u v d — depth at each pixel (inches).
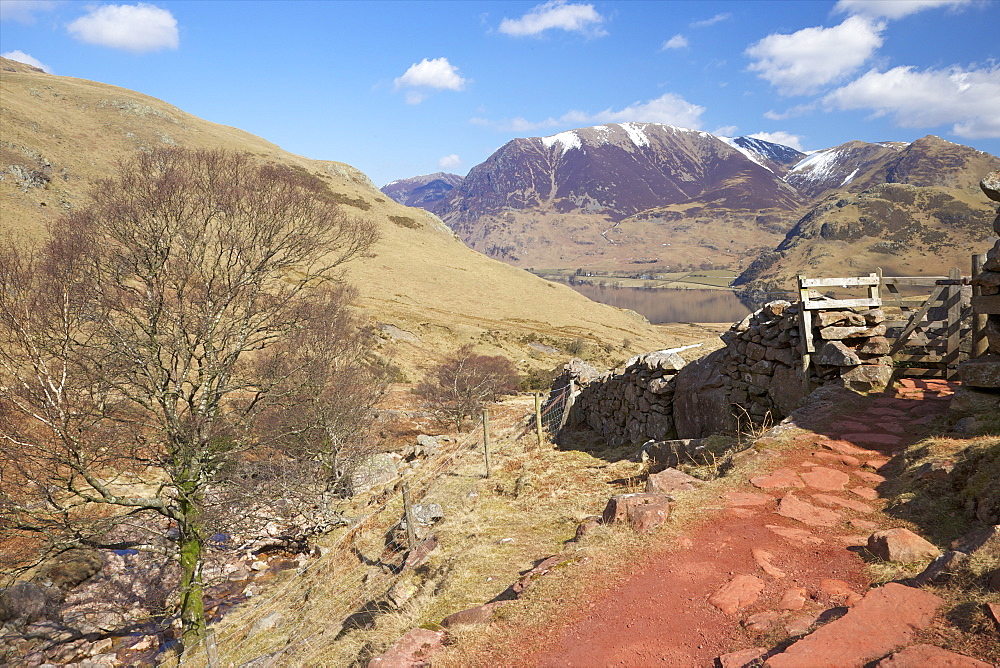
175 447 561.0
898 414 322.7
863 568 175.3
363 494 810.2
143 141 4842.5
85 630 546.0
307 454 786.2
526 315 4163.4
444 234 5999.0
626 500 238.1
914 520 205.6
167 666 462.9
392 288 3924.7
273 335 682.8
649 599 175.5
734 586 173.9
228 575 647.8
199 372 590.9
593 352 3408.0
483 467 520.7
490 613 190.7
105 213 557.6
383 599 289.9
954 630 127.0
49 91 5231.3
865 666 123.3
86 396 532.1
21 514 538.6
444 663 163.9
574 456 481.1
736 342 455.2
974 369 289.1
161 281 579.2
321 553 620.7
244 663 350.3
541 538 286.0
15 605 546.9
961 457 222.4
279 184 703.7
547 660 154.8
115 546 555.8
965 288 366.3
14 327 483.2
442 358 2647.6
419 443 1050.7
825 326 388.2
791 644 135.9
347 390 834.8
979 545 156.9
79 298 525.0
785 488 249.4
